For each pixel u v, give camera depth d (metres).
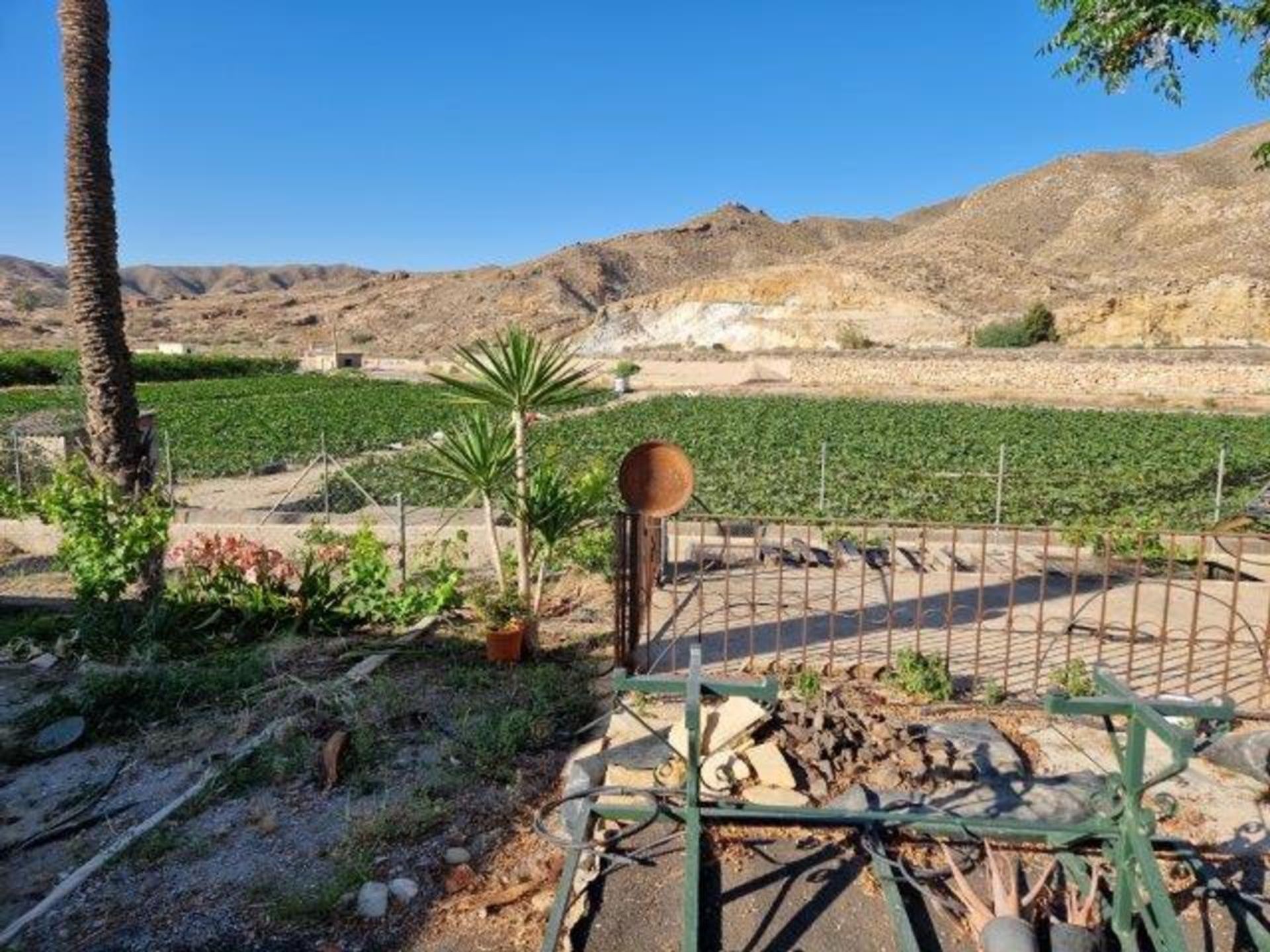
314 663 7.50
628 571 6.95
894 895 3.89
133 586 8.77
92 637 8.09
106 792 5.41
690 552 11.06
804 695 6.27
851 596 9.13
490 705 6.41
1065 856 4.02
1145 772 5.19
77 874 4.48
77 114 8.66
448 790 5.18
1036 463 20.58
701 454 22.59
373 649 7.78
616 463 21.00
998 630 7.91
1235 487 17.47
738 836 4.50
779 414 32.78
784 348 67.75
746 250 163.75
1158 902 3.27
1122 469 19.34
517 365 7.46
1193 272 65.31
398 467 21.23
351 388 53.19
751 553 10.94
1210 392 39.50
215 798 5.21
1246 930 3.76
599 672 7.13
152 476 9.60
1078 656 7.27
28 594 10.73
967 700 6.28
